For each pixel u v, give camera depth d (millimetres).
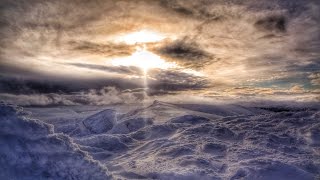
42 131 7941
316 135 17094
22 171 6930
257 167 11125
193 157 13242
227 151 14438
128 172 11312
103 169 7977
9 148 7121
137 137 19953
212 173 10883
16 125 7652
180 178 10430
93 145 17297
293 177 10180
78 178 7387
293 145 15672
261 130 19516
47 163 7297
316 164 11852
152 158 13648
